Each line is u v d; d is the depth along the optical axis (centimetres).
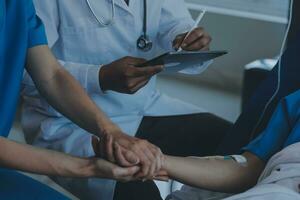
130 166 140
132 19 191
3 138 136
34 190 146
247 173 156
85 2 186
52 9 184
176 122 209
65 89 156
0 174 150
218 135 203
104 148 140
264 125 174
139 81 174
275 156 147
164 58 160
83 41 190
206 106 325
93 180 179
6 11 149
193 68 200
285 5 297
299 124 152
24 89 189
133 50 196
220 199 157
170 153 195
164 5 209
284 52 181
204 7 317
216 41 329
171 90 342
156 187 176
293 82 176
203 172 153
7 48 151
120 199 175
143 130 204
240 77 331
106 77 178
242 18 317
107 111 196
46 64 157
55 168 137
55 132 192
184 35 192
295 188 136
